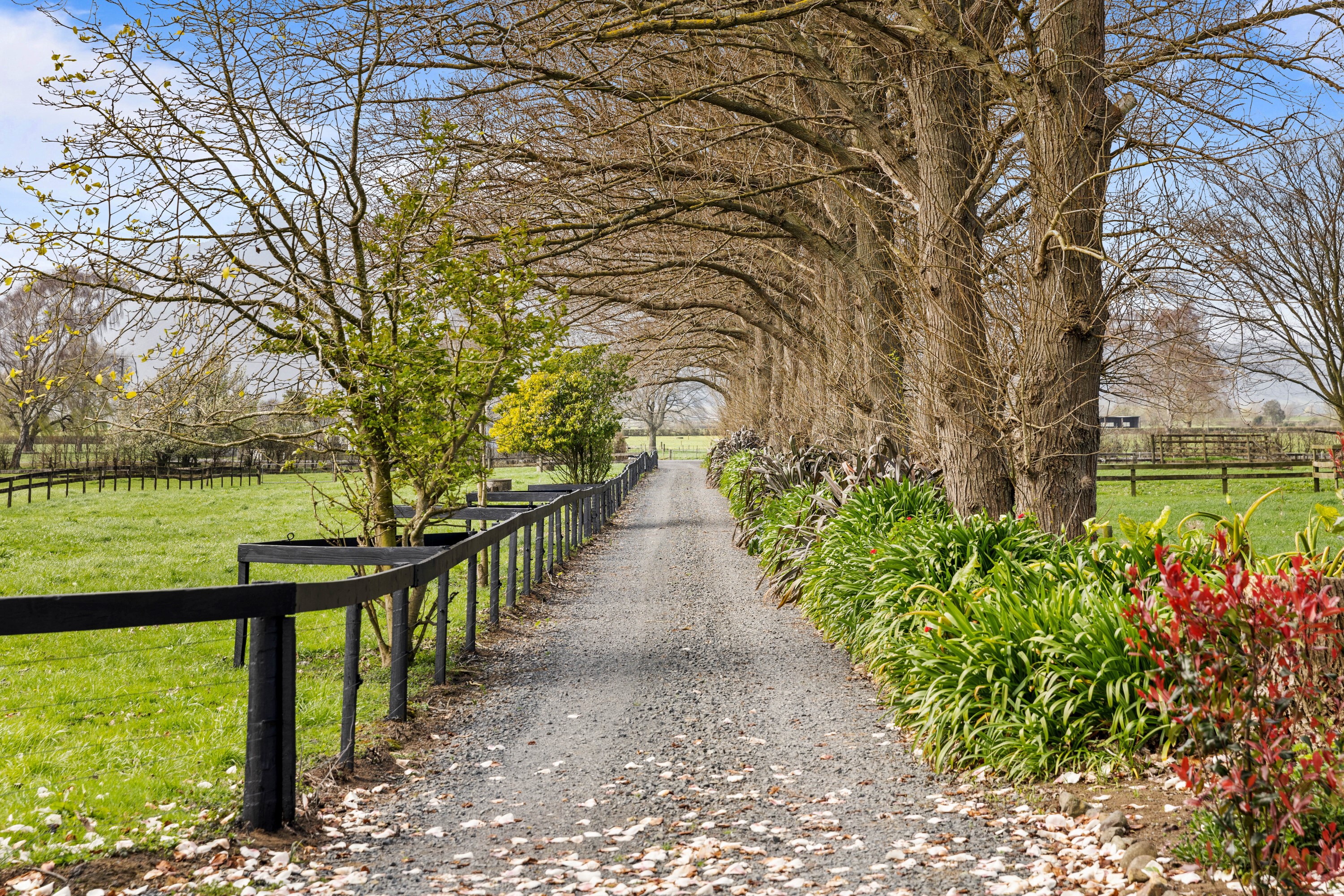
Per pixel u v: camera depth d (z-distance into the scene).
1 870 3.68
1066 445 7.77
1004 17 9.07
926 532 7.38
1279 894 2.99
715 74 11.71
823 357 15.36
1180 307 8.24
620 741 5.87
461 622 9.98
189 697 6.89
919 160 9.55
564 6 9.52
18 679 7.40
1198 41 7.84
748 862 3.92
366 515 8.34
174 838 4.06
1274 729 2.88
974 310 8.62
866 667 7.46
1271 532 16.06
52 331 7.17
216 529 19.33
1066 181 7.48
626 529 21.25
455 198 8.83
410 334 8.18
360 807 4.71
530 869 3.88
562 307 8.95
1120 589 5.27
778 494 15.52
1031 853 3.83
